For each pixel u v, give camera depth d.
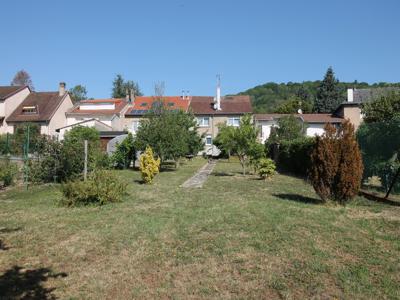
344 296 4.50
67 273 5.28
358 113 43.12
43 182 15.88
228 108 48.50
